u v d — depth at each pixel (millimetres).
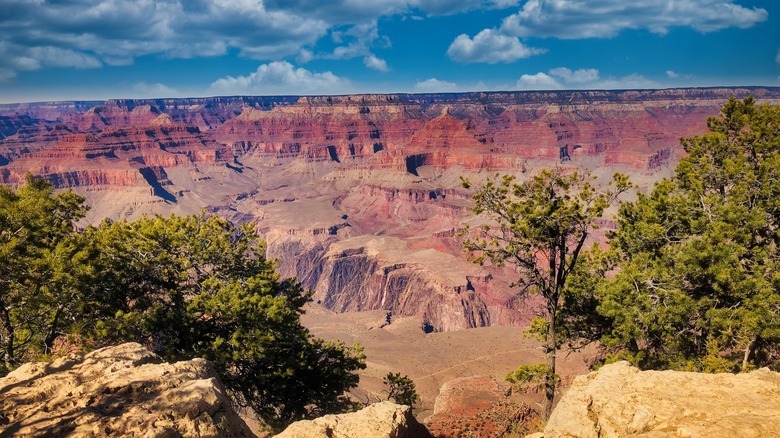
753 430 8469
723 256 23219
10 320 22641
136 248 26875
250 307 24422
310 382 27203
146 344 24734
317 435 11750
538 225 22375
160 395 11312
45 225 23875
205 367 13500
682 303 23047
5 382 12109
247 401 25562
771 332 20781
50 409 10750
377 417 12789
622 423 10258
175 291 25766
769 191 26516
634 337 24156
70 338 22703
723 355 26672
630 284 24688
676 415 9883
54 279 20875
